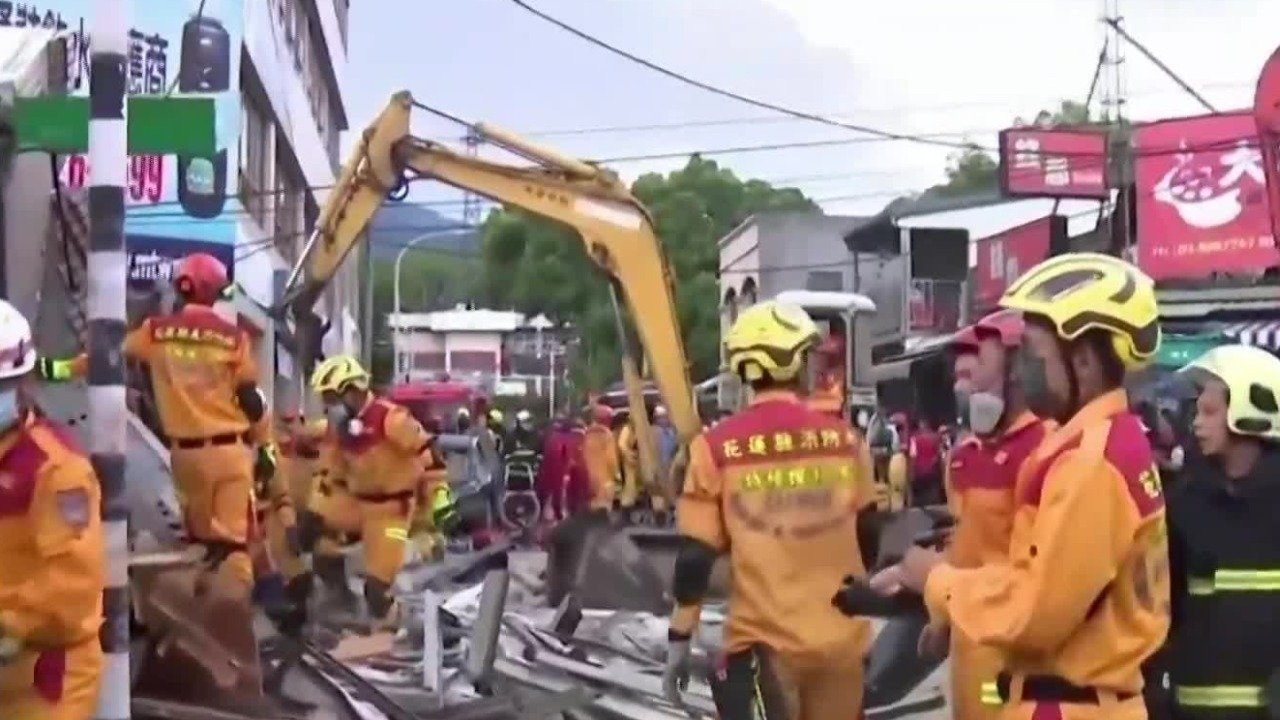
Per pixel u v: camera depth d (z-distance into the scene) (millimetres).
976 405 6594
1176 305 29016
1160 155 31391
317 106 50406
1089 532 4367
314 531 13523
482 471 26250
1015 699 4641
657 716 10305
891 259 45781
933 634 5262
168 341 9008
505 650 12445
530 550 24578
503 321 76875
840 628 6969
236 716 7992
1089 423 4527
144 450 9055
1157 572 4598
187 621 8070
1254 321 28438
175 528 8984
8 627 4941
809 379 7344
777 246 52438
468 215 65812
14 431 5008
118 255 6211
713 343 58312
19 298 9461
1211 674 5449
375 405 13398
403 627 13164
